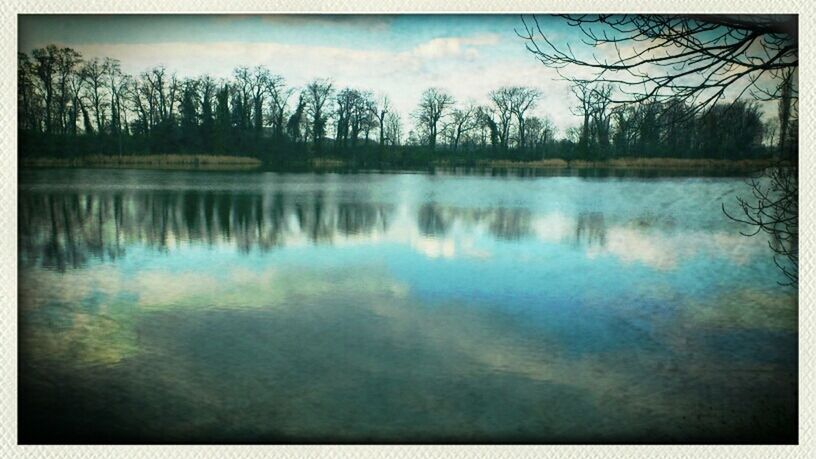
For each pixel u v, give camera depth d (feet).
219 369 17.22
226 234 33.96
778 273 26.55
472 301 23.49
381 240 32.99
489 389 16.47
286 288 25.07
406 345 19.22
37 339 19.60
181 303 23.12
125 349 18.74
